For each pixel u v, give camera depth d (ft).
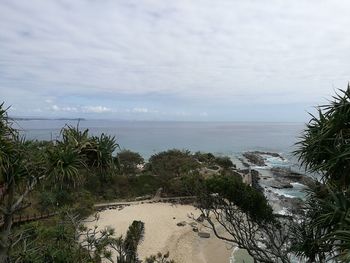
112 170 30.17
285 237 42.37
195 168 216.74
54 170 25.07
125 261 56.24
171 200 176.35
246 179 223.71
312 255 32.32
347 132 24.25
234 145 586.45
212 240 121.90
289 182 226.99
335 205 22.31
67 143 27.20
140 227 128.06
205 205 52.44
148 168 225.76
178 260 104.53
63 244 36.83
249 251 42.80
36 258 31.71
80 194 136.15
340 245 17.90
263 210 47.47
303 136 28.71
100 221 136.87
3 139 23.09
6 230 25.58
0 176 22.57
